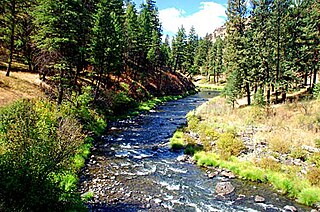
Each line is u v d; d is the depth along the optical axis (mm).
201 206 15445
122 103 46156
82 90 38125
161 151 25828
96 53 38031
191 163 22734
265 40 41469
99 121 33906
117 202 15289
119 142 28234
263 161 21125
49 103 26750
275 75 40844
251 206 15602
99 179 18391
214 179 19484
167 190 17391
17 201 10266
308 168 19891
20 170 10477
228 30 51094
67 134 13359
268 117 33375
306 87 46906
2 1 32188
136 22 60062
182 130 32750
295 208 15305
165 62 83750
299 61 41812
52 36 26484
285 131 27750
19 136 11086
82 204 14062
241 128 30109
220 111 40562
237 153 23422
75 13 26172
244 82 41719
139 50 63281
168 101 64875
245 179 19516
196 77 131750
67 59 27422
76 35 28875
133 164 21969
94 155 23562
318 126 28266
